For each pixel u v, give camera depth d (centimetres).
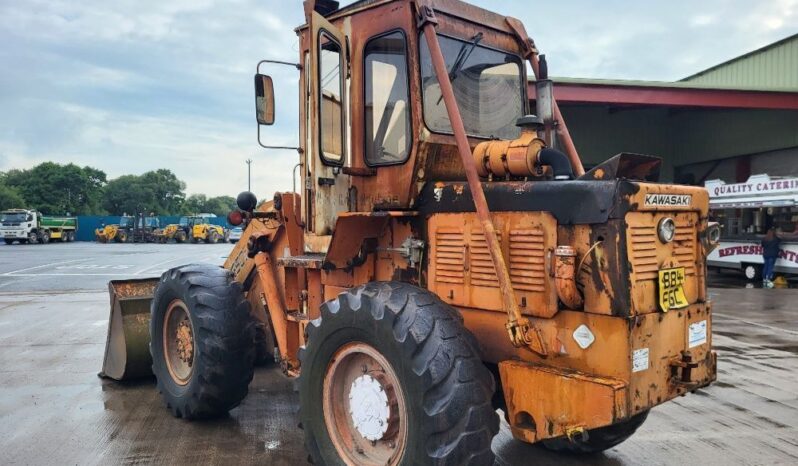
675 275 302
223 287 464
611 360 276
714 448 433
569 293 278
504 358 315
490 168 337
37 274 1780
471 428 277
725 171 2075
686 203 309
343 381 339
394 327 294
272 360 658
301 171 415
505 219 311
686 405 535
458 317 306
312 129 372
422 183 355
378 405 316
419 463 281
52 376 608
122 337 567
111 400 529
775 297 1280
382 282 330
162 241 4738
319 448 338
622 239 272
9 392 552
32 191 7588
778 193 1557
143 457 402
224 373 447
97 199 8331
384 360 305
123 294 594
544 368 293
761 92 1551
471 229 325
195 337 453
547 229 294
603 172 302
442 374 280
